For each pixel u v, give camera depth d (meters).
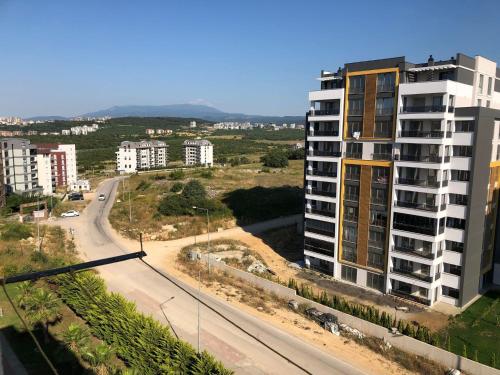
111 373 31.81
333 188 56.78
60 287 44.88
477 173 47.00
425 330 40.66
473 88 50.38
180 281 55.78
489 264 55.22
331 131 56.00
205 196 99.44
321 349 39.88
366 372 36.34
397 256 50.62
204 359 31.31
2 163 104.50
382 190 51.59
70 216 93.31
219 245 72.31
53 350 35.66
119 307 38.12
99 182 152.12
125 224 85.50
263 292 53.09
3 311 42.41
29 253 62.06
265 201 102.25
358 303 49.72
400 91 48.38
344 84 53.88
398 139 49.06
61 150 142.38
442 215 47.91
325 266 59.66
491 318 46.06
